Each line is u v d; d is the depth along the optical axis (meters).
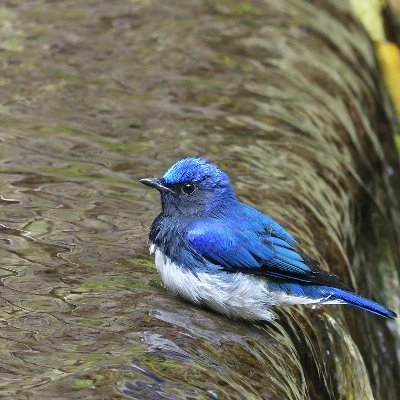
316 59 19.42
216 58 18.39
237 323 10.49
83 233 11.62
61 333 9.10
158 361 8.80
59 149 14.05
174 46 18.61
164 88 16.84
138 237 11.70
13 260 10.73
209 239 10.54
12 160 13.47
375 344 14.89
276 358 10.02
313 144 16.09
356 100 19.27
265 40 19.55
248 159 14.81
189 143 14.95
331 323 12.63
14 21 18.69
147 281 10.76
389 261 16.72
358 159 17.55
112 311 9.78
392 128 21.52
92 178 13.23
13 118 14.94
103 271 10.76
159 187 10.94
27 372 8.24
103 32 18.75
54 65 17.06
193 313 10.24
